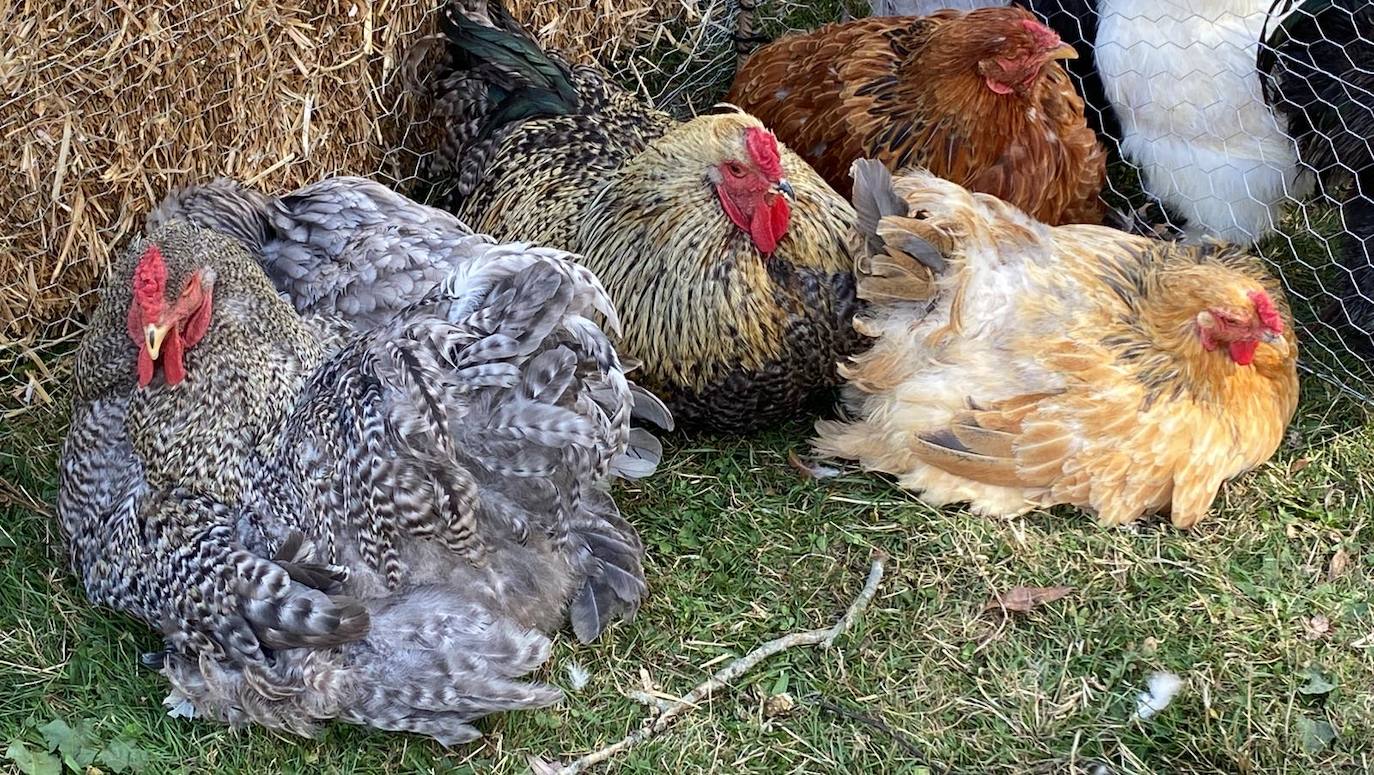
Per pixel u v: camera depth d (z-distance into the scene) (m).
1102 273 1.33
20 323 1.42
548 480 1.17
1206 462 1.30
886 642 1.27
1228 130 1.45
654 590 1.30
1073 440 1.29
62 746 1.18
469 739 1.19
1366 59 1.38
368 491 1.14
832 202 1.33
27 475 1.35
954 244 1.30
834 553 1.32
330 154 1.52
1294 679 1.23
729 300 1.27
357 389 1.15
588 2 1.71
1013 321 1.30
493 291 1.17
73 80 1.33
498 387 1.15
